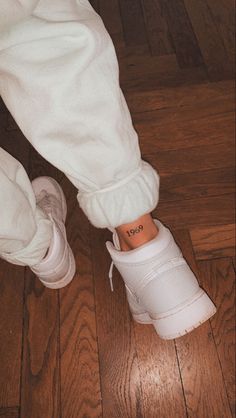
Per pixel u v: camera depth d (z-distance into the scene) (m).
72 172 0.71
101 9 1.83
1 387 1.00
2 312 1.09
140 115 1.39
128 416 0.94
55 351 1.03
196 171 1.24
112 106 0.68
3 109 1.48
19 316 1.09
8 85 0.66
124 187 0.74
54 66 0.65
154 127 1.35
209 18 1.66
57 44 0.64
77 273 1.12
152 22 1.70
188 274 0.87
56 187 1.21
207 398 0.94
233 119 1.33
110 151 0.70
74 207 1.23
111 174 0.72
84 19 0.66
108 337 1.03
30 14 0.62
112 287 1.01
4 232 0.75
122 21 1.74
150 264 0.84
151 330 1.02
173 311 0.86
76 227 1.19
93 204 0.75
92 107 0.67
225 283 1.06
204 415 0.92
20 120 0.68
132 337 1.02
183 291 0.86
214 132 1.31
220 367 0.96
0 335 1.06
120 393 0.97
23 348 1.04
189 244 1.12
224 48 1.53
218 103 1.37
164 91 1.44
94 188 0.74
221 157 1.25
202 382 0.95
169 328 0.87
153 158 1.28
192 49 1.55
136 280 0.86
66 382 0.99
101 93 0.67
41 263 0.96
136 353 1.00
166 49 1.57
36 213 0.84
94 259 1.14
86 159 0.70
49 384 1.00
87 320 1.06
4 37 0.63
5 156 0.78
